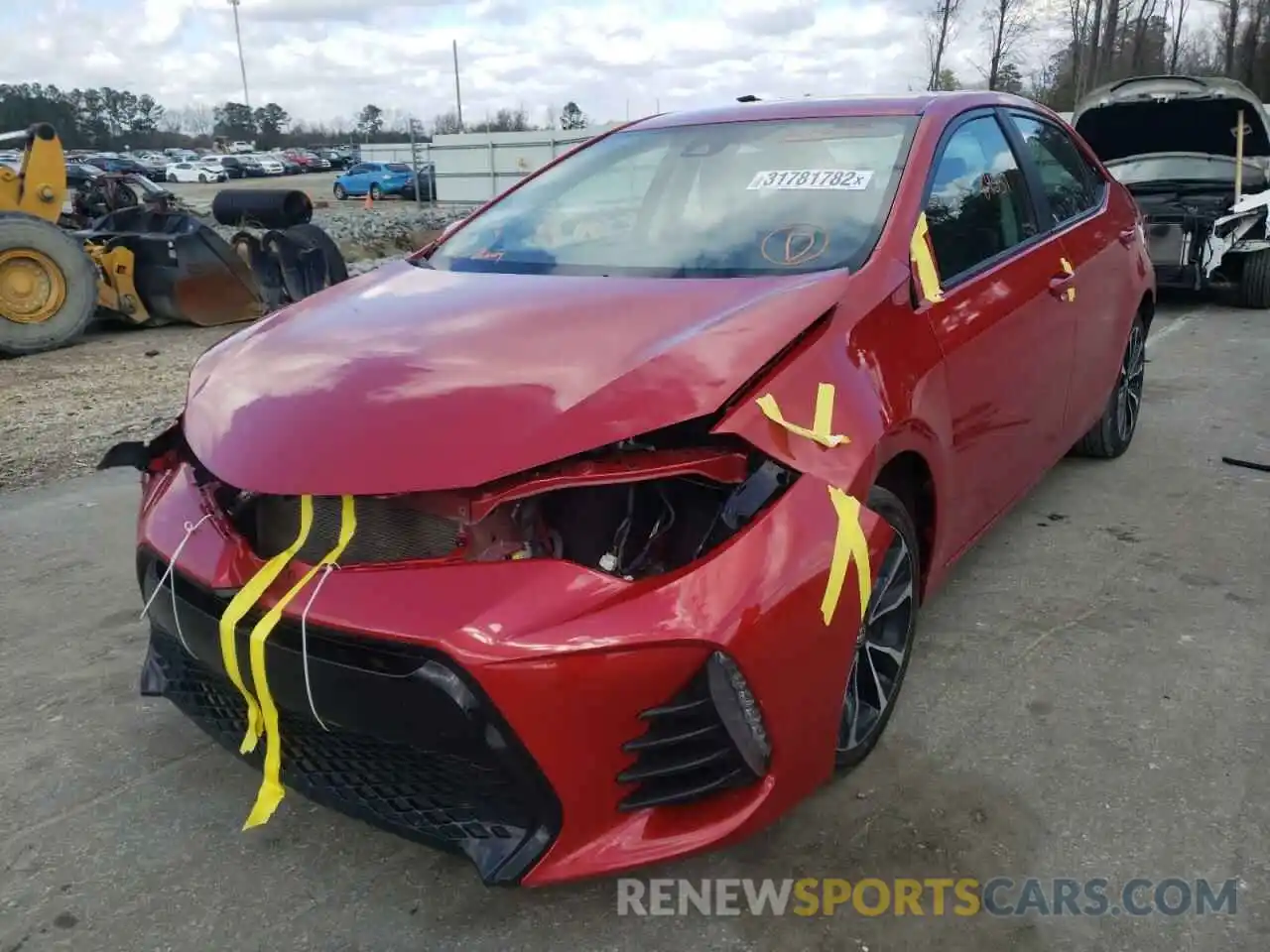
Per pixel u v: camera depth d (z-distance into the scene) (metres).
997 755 2.77
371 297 2.98
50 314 8.94
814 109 3.54
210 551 2.30
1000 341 3.14
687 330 2.38
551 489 2.05
